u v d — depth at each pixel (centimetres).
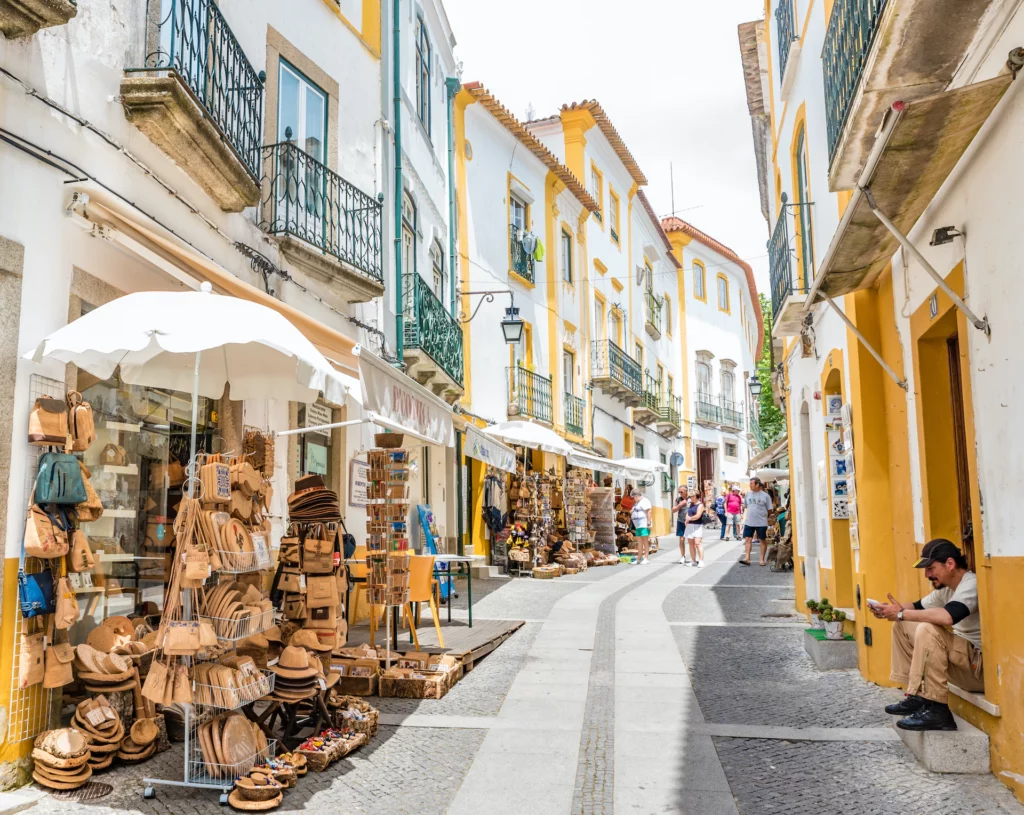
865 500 747
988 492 493
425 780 512
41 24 491
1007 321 455
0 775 457
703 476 3991
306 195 969
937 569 554
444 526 1614
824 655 811
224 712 534
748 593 1422
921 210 578
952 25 470
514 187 2067
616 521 2395
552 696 717
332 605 631
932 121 453
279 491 889
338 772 525
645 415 3178
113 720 516
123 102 608
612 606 1270
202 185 732
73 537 512
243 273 820
